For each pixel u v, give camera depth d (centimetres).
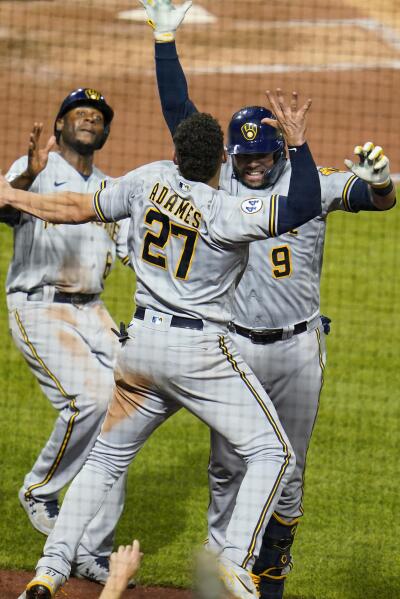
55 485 2564
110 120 2736
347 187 2211
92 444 2538
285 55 7769
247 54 7731
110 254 2672
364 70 7519
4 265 4616
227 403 2027
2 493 2881
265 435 2031
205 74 7319
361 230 5112
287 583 2495
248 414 2028
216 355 2020
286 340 2336
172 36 2395
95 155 5738
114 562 1758
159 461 3128
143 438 2123
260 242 2297
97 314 2664
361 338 4056
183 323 2014
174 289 2016
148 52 7706
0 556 2561
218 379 2025
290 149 1956
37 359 2580
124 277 4594
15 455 3108
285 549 2358
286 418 2373
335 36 8212
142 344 2025
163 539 2689
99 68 7331
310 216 1964
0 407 3441
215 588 1939
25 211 2098
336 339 4041
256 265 2300
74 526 2072
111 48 7738
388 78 7388
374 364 3850
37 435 3253
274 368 2342
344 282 4553
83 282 2612
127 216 2095
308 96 6950
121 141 5981
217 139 2011
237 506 1992
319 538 2708
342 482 3014
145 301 2041
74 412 2516
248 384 2048
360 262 4759
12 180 2545
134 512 2825
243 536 1969
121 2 8712
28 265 2608
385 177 2009
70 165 2691
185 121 2019
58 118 2694
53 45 7688
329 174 2252
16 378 3675
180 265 2005
